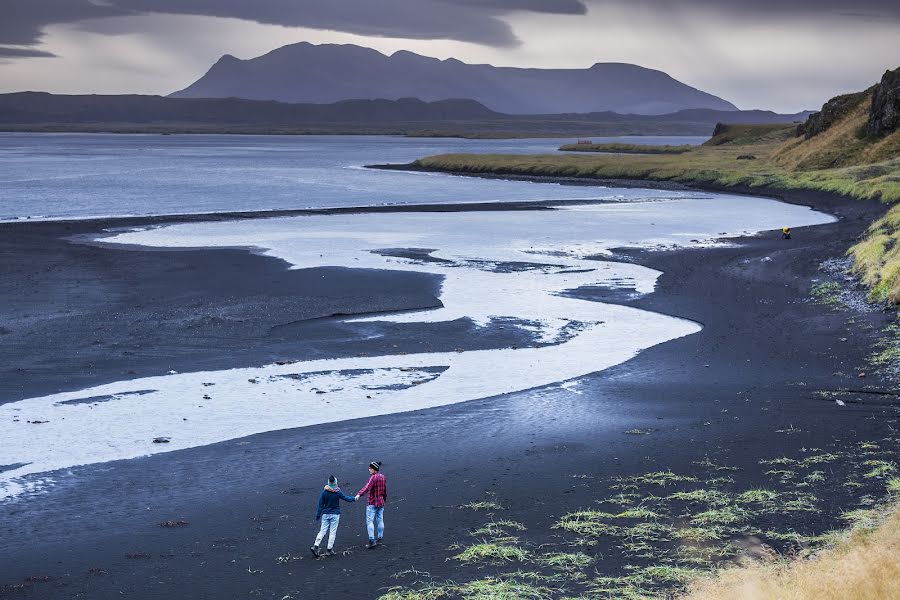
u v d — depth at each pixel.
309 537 16.44
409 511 17.78
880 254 45.22
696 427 23.28
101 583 14.38
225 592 13.96
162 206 88.56
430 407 25.95
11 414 24.55
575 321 38.12
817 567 11.87
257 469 20.52
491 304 41.56
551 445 22.12
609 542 15.65
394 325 37.06
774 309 39.28
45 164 177.00
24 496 18.72
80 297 41.62
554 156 166.00
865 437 21.53
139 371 29.36
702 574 13.35
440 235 67.19
